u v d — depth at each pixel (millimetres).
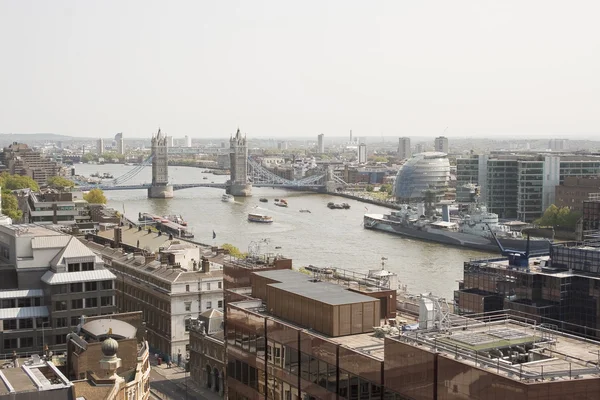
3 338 170125
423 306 81875
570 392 62031
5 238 188000
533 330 80938
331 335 87562
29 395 84125
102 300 177875
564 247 179500
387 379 74375
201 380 182500
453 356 69312
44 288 177750
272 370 92812
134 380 135375
